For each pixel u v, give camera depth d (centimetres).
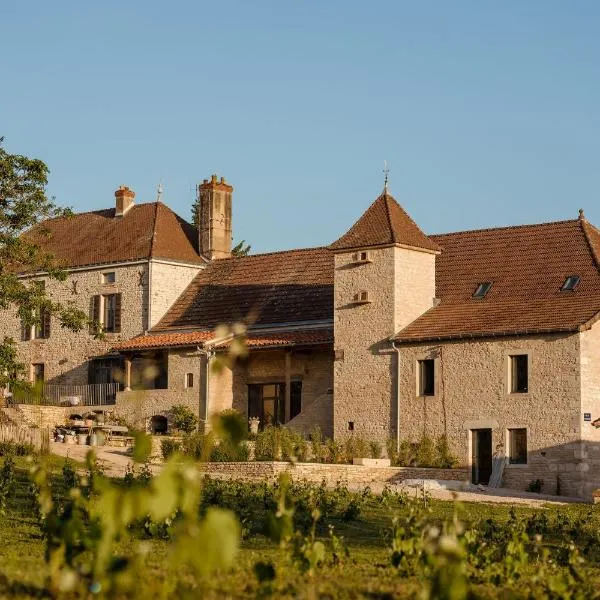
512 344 6788
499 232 7744
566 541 4009
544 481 6594
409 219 7469
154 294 8744
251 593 2275
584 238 7331
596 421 6556
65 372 9119
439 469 6769
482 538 3672
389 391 7194
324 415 7562
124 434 7744
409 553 2725
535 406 6675
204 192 9125
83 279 9112
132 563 1984
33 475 2264
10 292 7625
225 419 1630
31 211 7512
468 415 6888
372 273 7338
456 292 7412
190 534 1599
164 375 8462
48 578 2195
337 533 3988
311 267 8481
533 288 7131
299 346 7619
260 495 4894
